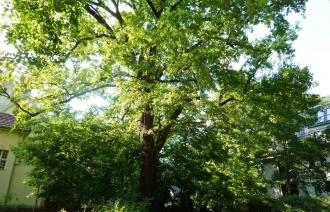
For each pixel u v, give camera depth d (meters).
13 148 14.73
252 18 10.78
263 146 16.22
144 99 11.66
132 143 15.82
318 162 20.45
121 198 12.57
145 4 11.09
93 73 13.52
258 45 12.43
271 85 13.56
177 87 11.54
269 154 19.38
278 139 18.69
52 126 14.18
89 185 13.83
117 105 14.04
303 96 17.84
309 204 16.61
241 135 13.60
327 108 27.80
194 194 18.59
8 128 23.48
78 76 13.66
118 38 11.13
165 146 18.33
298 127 18.38
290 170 19.38
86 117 14.94
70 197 13.56
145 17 10.34
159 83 11.49
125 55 11.14
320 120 28.14
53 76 13.52
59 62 10.19
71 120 14.64
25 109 14.16
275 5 12.48
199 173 17.97
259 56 12.14
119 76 11.60
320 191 19.88
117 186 14.96
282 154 19.02
